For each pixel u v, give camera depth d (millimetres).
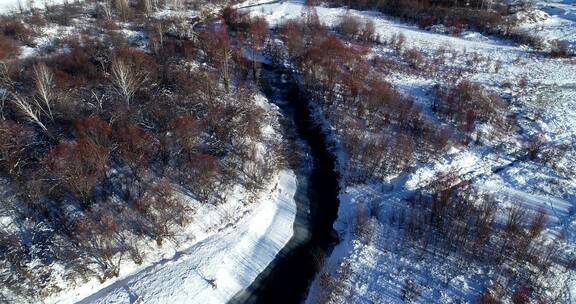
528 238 46219
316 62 80438
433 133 64500
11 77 69562
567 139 65438
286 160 62531
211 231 50594
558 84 80812
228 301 44312
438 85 77500
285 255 49188
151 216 49188
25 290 41844
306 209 55375
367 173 58250
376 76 80125
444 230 48344
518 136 66312
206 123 63594
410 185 56531
